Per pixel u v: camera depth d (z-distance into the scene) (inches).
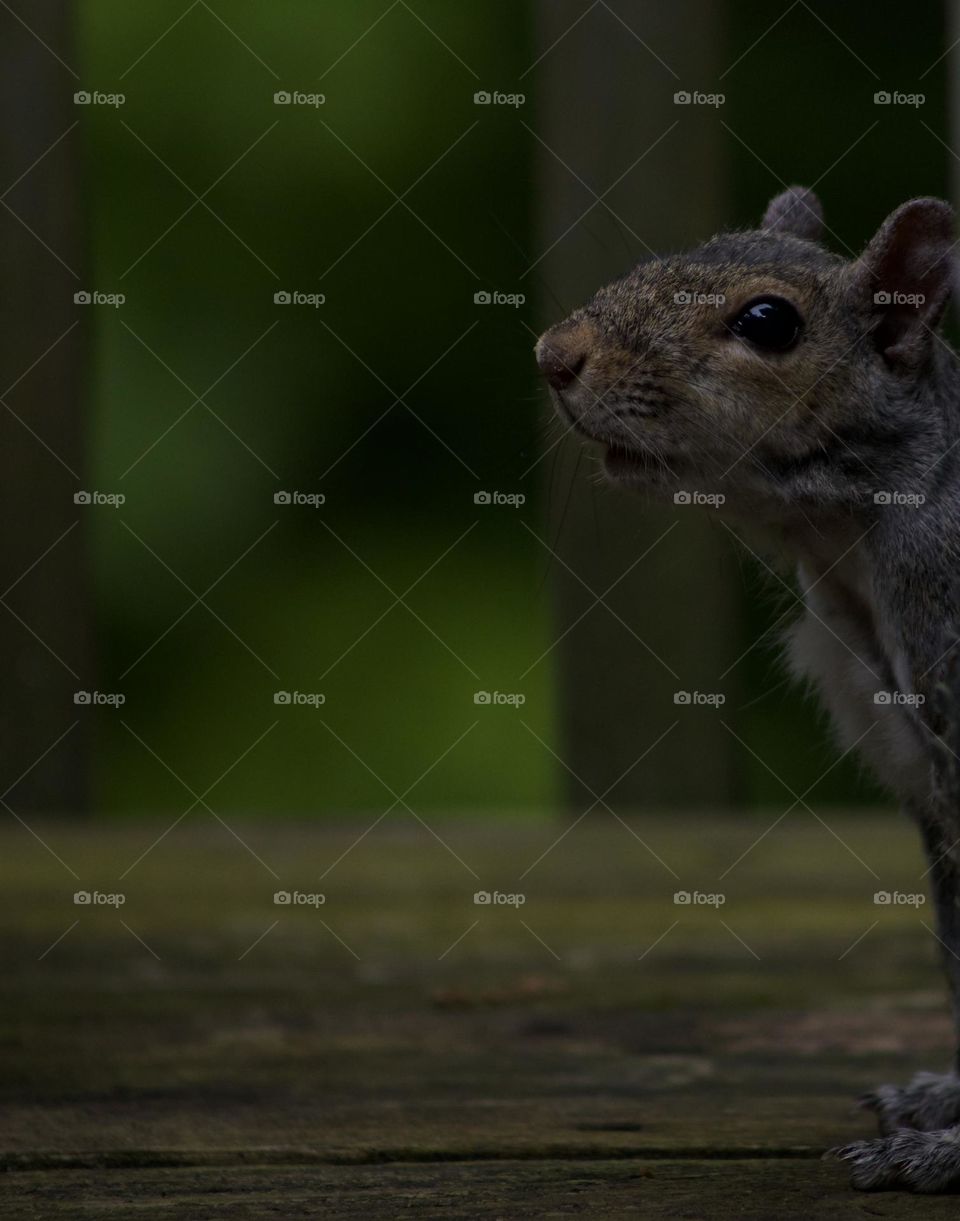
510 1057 244.8
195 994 295.0
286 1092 222.5
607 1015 274.8
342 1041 255.0
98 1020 272.2
